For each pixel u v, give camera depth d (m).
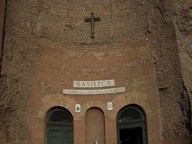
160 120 16.42
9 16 16.09
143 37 18.06
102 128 17.78
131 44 18.42
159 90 16.81
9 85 15.45
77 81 18.28
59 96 17.73
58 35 18.67
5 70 15.31
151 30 17.77
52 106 17.42
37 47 17.56
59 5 19.08
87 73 18.50
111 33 19.05
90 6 19.61
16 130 15.39
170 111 16.06
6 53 15.56
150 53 17.61
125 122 17.53
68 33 19.02
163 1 17.22
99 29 19.28
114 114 17.69
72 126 17.62
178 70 15.91
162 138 16.09
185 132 15.05
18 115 15.74
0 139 14.06
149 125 16.77
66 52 18.67
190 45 15.95
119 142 17.36
